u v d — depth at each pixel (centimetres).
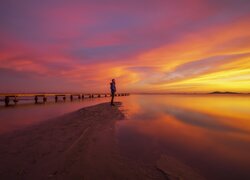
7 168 306
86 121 736
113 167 314
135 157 362
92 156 361
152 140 480
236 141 479
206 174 298
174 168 316
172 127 643
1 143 436
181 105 1608
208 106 1480
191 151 403
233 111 1127
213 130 601
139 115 929
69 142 448
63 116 910
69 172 293
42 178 274
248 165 334
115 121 745
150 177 281
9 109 1383
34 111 1227
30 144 430
